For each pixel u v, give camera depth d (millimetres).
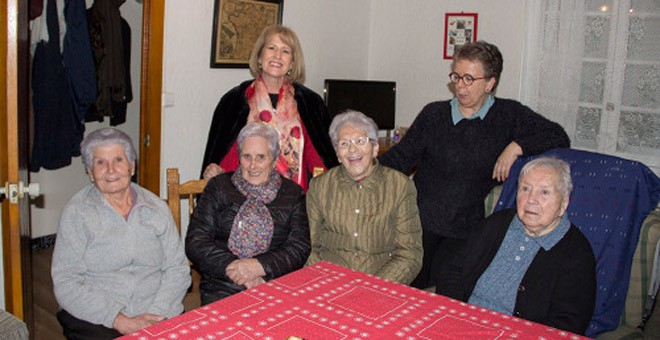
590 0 3793
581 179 2178
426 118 2508
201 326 1409
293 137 2859
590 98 3881
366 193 2119
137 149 3832
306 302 1571
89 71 3518
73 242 1911
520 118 2406
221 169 2553
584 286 1750
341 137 2078
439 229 2412
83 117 3613
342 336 1380
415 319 1487
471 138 2383
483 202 2439
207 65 3533
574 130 3949
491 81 2324
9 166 1837
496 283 1861
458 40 4387
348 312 1516
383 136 4605
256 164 2109
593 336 2049
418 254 2141
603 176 2145
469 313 1534
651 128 3686
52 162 3490
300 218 2168
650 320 2057
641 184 2082
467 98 2311
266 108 2805
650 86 3660
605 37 3773
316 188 2201
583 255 1770
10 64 1806
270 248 2146
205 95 3555
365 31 4773
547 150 2307
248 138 2121
